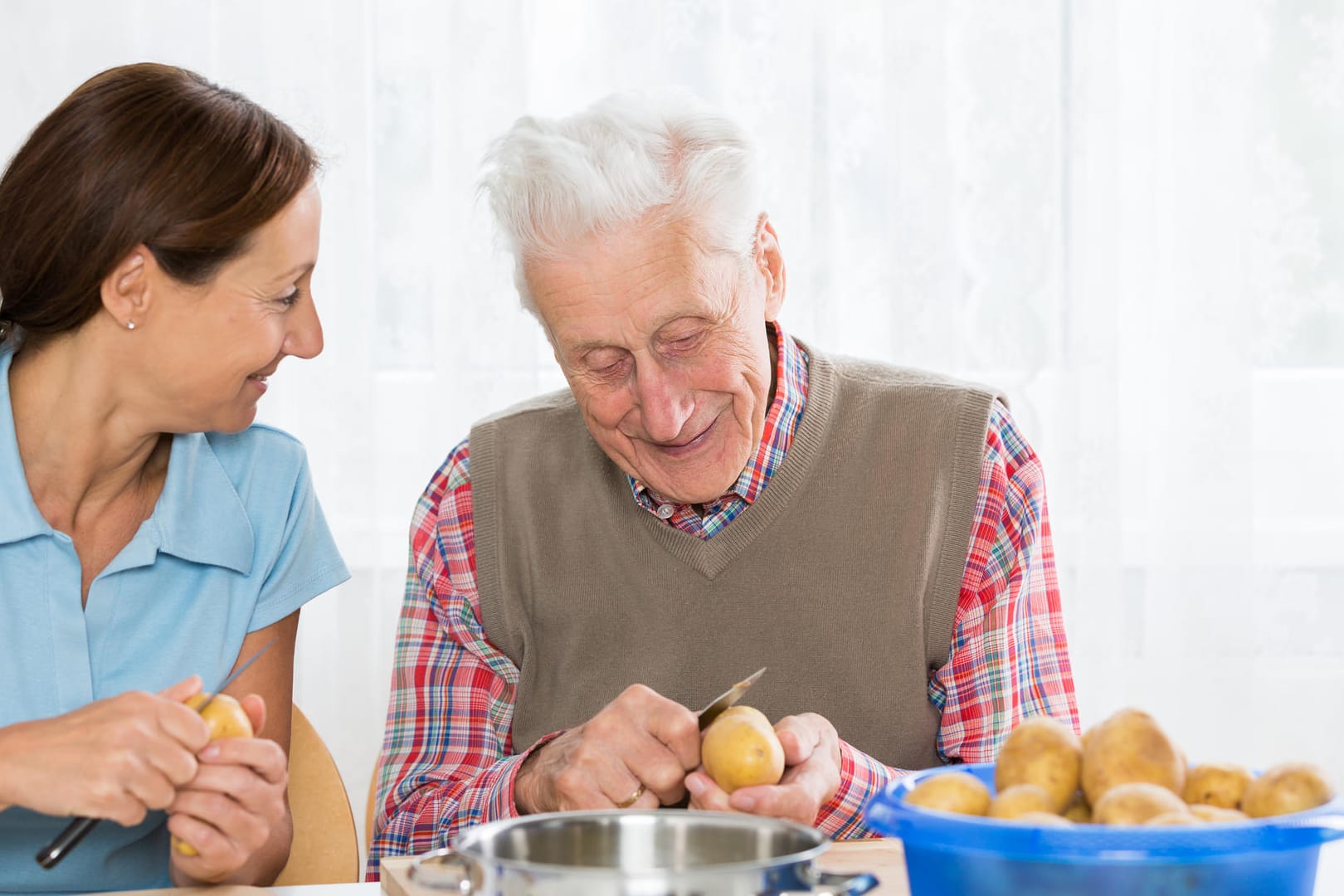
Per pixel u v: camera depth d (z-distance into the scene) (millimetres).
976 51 2963
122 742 1320
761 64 2965
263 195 1578
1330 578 3072
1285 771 1092
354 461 2930
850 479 1847
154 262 1563
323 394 2934
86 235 1556
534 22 2969
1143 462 3041
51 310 1605
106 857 1738
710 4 2973
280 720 1896
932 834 1052
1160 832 985
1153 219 2996
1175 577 3004
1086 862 1000
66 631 1713
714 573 1836
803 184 2953
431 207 2973
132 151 1553
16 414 1688
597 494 1900
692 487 1737
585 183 1569
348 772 2943
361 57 2912
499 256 1776
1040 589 1868
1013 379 2979
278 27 2914
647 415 1655
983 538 1842
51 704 1696
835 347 2957
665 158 1602
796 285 2963
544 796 1573
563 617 1890
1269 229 3039
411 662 1973
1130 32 2990
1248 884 1013
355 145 2908
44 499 1729
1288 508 3082
